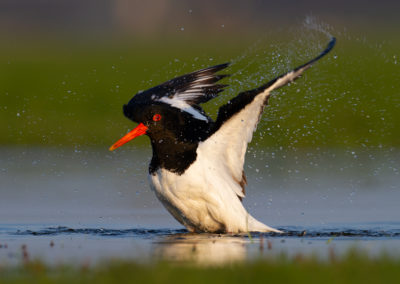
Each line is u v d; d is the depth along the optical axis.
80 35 58.38
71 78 29.03
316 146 20.86
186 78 12.88
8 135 22.67
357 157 19.52
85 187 15.85
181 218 11.52
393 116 22.12
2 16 66.06
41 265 7.95
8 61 36.88
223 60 32.69
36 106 25.17
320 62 22.89
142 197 15.03
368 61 26.62
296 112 21.11
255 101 10.53
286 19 57.56
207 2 59.94
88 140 22.28
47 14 67.25
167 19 59.94
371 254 8.88
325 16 58.84
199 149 11.10
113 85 27.64
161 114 11.25
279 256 8.41
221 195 11.12
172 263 8.24
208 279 7.21
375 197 14.72
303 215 13.12
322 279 7.24
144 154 20.27
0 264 8.37
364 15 59.03
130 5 62.81
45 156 20.05
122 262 8.19
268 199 14.57
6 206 13.85
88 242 10.41
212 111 18.00
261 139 20.67
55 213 13.27
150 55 40.53
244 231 11.27
